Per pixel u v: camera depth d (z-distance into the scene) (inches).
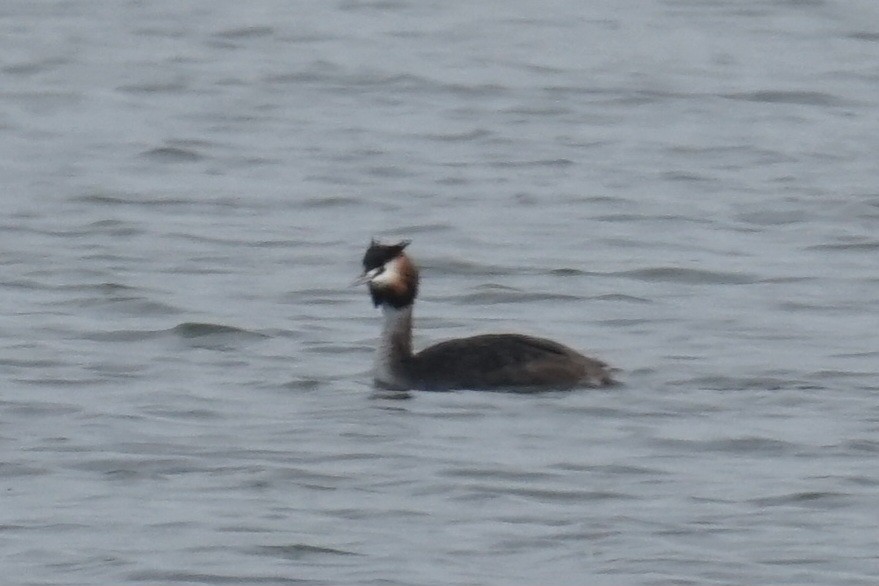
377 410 647.8
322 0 1596.9
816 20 1507.1
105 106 1250.6
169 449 605.9
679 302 818.8
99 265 876.6
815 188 1034.1
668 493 562.9
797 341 749.9
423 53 1400.1
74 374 700.0
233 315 792.3
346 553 512.7
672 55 1389.0
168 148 1130.7
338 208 1005.2
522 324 785.6
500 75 1330.0
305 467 586.2
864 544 518.3
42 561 506.3
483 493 562.6
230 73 1341.0
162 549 514.9
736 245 920.9
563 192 1032.2
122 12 1542.8
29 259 887.1
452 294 832.9
